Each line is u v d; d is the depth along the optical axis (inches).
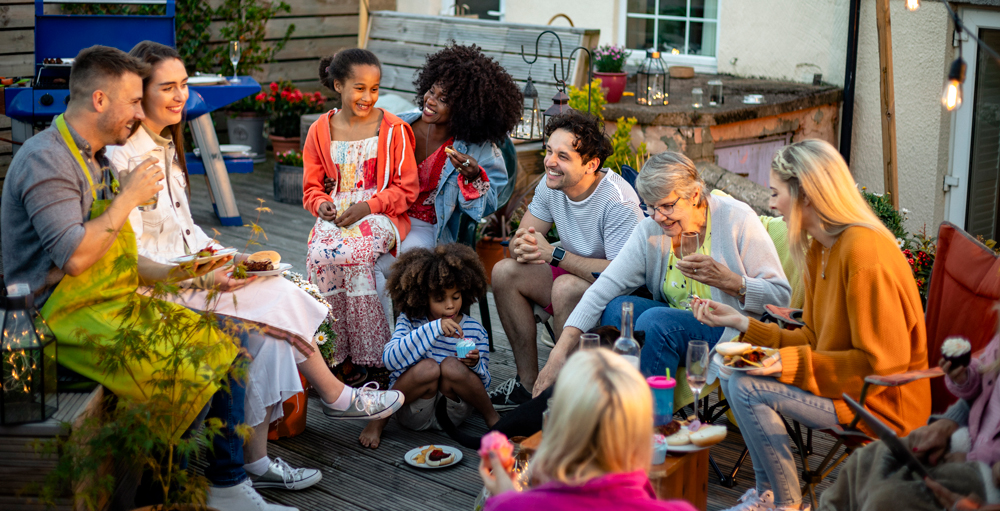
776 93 228.7
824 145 91.7
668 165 106.7
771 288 105.2
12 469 82.9
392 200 136.1
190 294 102.7
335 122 140.9
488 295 180.5
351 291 132.0
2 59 244.5
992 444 74.5
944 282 97.5
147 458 82.2
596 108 206.7
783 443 91.7
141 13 272.8
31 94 174.2
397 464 114.2
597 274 124.3
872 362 87.5
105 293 93.3
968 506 70.5
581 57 230.4
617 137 199.0
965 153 200.2
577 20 286.0
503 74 145.8
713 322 98.4
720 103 219.8
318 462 114.7
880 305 87.1
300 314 105.6
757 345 96.6
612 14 277.0
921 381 92.0
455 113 142.8
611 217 124.0
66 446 79.5
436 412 119.6
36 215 88.1
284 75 311.7
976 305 92.5
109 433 79.7
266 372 103.0
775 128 226.2
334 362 125.6
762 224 115.6
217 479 97.0
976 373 79.7
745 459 114.8
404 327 122.2
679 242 112.0
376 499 105.6
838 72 232.1
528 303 128.9
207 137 220.2
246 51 297.3
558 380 58.9
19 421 82.2
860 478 80.6
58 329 91.1
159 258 105.6
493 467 64.7
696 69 269.9
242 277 99.4
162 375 89.7
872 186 223.1
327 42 319.0
